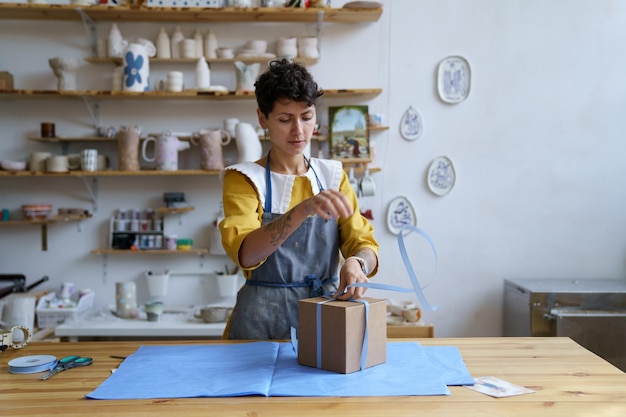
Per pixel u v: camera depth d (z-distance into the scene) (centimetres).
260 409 114
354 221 186
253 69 325
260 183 175
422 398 120
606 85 350
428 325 296
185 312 330
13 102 339
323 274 184
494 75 348
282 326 180
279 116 164
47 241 343
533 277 352
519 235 351
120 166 320
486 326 351
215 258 347
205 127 342
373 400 119
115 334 294
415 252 349
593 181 351
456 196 349
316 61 339
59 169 319
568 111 350
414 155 348
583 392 124
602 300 302
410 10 345
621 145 350
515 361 146
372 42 344
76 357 148
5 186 341
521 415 111
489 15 347
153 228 339
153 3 315
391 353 152
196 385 127
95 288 345
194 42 331
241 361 145
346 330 134
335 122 336
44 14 326
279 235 145
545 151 350
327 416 110
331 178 185
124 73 319
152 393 123
